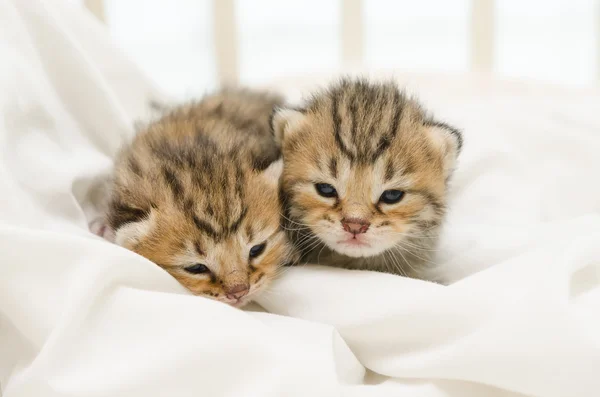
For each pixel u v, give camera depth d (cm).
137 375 25
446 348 26
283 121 32
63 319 25
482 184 36
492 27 58
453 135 32
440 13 64
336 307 28
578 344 25
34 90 31
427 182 31
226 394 25
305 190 31
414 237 32
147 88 38
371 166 30
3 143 29
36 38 33
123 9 59
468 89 48
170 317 25
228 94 38
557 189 37
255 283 30
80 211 30
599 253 27
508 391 26
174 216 29
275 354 25
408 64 59
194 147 31
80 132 33
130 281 26
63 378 24
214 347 25
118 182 31
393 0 64
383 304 27
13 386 25
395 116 31
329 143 31
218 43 57
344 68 52
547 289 25
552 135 39
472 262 31
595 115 41
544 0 64
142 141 32
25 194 28
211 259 29
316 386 24
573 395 24
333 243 31
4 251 26
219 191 29
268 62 64
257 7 62
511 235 31
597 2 63
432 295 27
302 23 63
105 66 37
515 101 45
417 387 26
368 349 27
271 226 30
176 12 60
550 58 65
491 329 25
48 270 26
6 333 26
